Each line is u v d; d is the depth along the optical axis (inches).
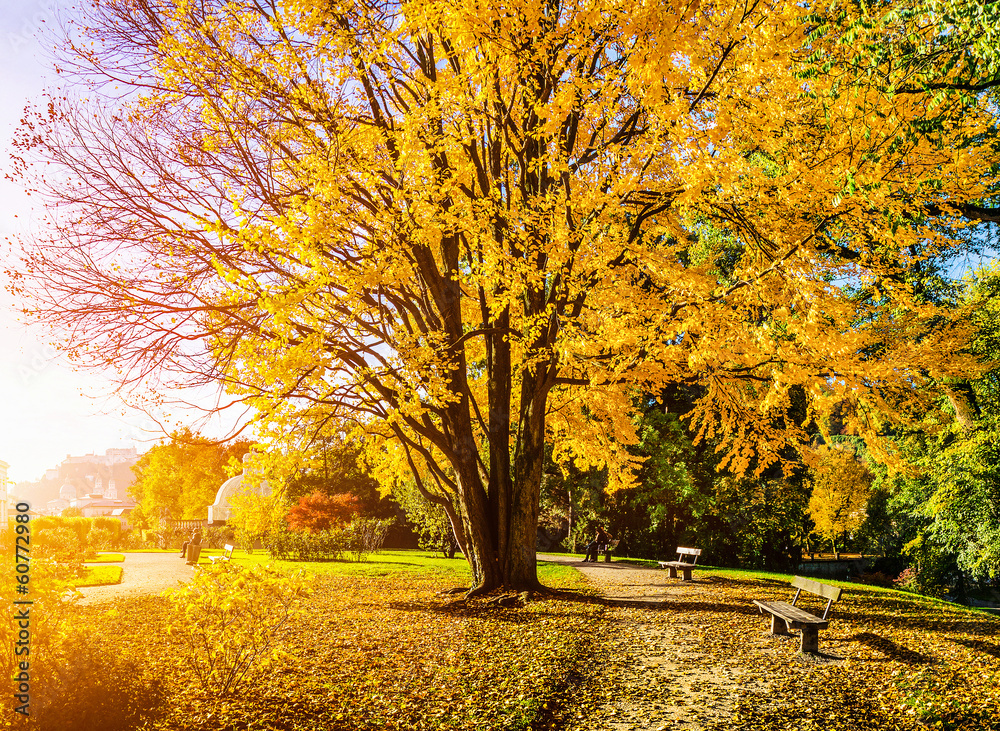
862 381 422.9
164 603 493.4
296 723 221.1
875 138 253.9
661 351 453.7
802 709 238.7
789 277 381.7
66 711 207.2
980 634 359.3
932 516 899.4
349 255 422.9
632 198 451.5
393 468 650.8
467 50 406.0
